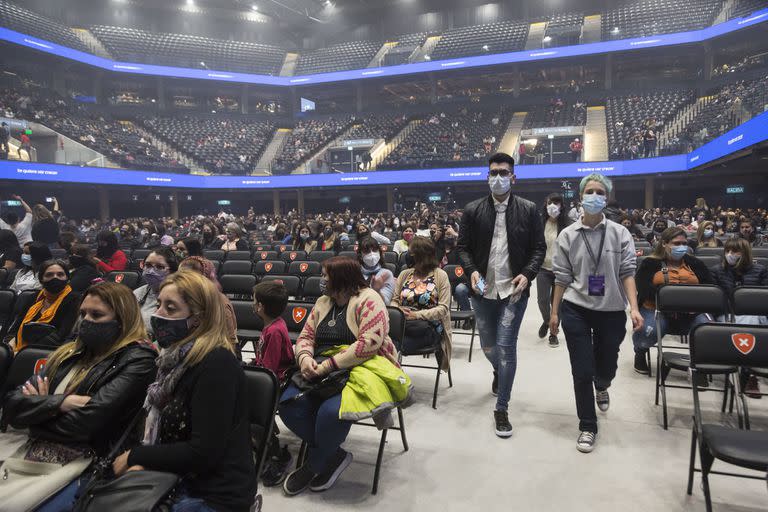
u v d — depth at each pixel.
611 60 27.66
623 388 4.03
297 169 29.00
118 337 2.05
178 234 18.28
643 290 4.26
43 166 20.56
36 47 24.69
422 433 3.30
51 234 7.80
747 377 3.29
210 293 1.83
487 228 3.29
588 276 3.03
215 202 31.00
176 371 1.75
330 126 33.31
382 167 26.09
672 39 25.11
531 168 23.19
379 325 2.65
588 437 3.01
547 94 28.92
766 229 12.91
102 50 31.47
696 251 6.86
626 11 30.84
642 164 21.20
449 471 2.81
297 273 7.05
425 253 3.92
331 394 2.56
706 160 17.02
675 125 24.08
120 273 5.87
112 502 1.49
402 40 36.66
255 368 2.07
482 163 24.16
